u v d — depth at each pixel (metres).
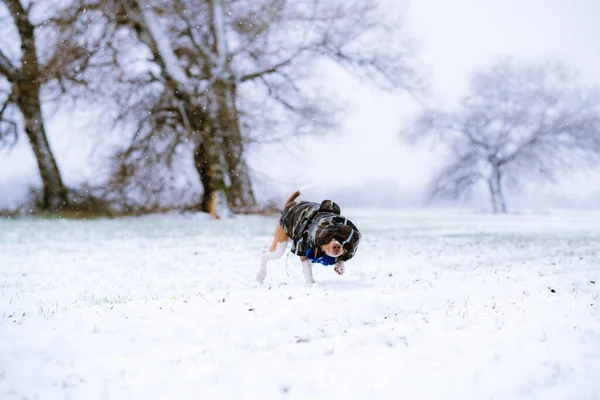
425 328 4.57
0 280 7.99
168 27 23.28
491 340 4.15
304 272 6.60
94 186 23.67
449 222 23.83
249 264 9.40
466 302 5.60
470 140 40.91
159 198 24.02
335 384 3.37
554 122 38.66
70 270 8.99
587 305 5.30
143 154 22.81
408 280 7.07
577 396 3.14
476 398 3.15
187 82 22.56
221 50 23.64
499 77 40.72
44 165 23.86
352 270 8.38
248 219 23.06
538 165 39.25
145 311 5.20
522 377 3.40
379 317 5.11
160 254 11.14
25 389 3.39
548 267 8.70
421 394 3.21
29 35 22.50
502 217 31.09
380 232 17.02
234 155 23.70
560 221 25.75
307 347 4.11
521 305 5.36
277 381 3.43
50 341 4.25
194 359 3.88
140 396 3.26
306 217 6.11
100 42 21.56
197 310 5.20
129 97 22.34
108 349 4.15
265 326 4.71
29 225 19.33
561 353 3.82
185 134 22.58
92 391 3.34
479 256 10.38
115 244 13.19
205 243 13.31
